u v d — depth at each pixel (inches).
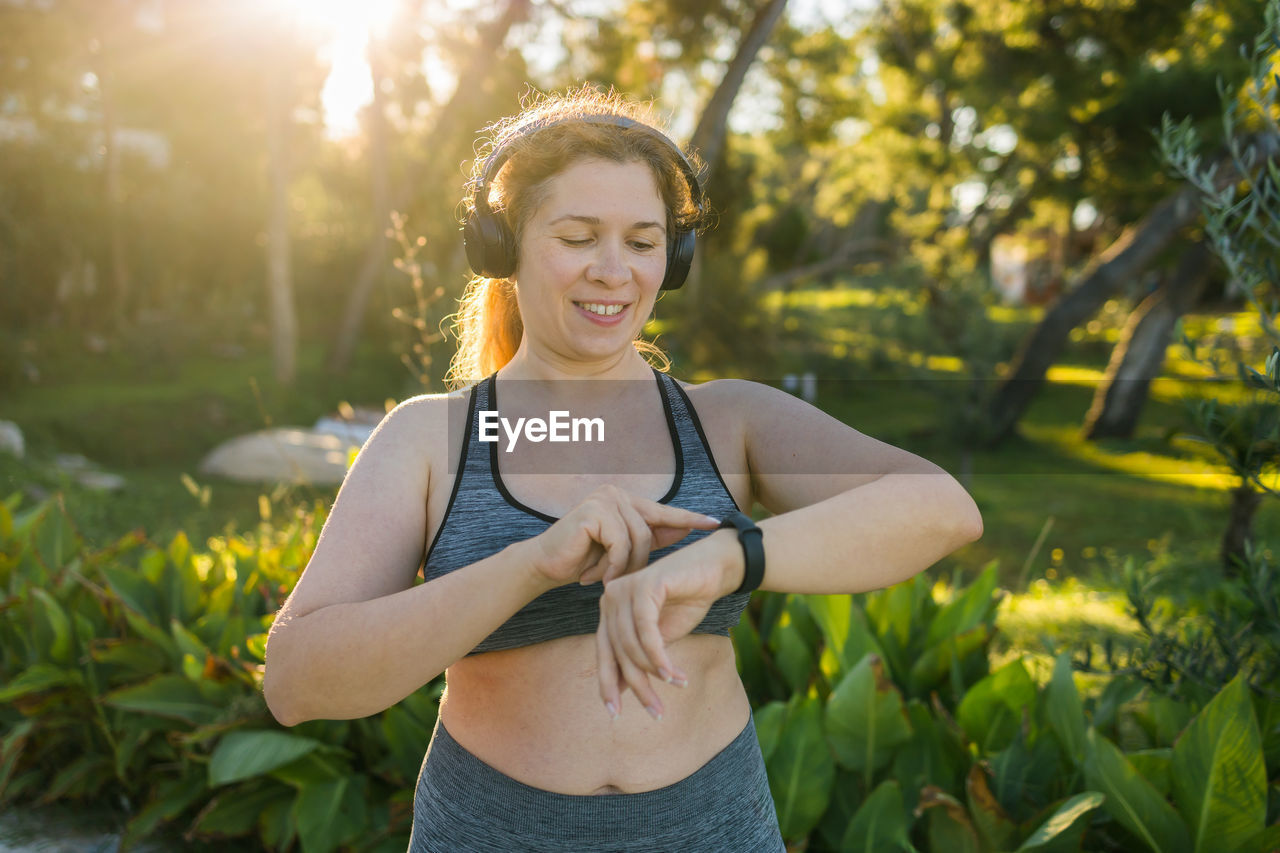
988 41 598.2
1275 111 71.9
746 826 51.1
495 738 50.3
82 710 122.4
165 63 680.4
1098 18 525.7
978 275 564.1
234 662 112.2
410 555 48.6
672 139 51.1
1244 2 450.9
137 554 162.9
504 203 51.7
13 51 622.2
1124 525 358.9
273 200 590.6
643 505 43.0
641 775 49.1
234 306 724.7
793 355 620.1
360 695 42.6
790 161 1231.5
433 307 140.4
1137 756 78.4
